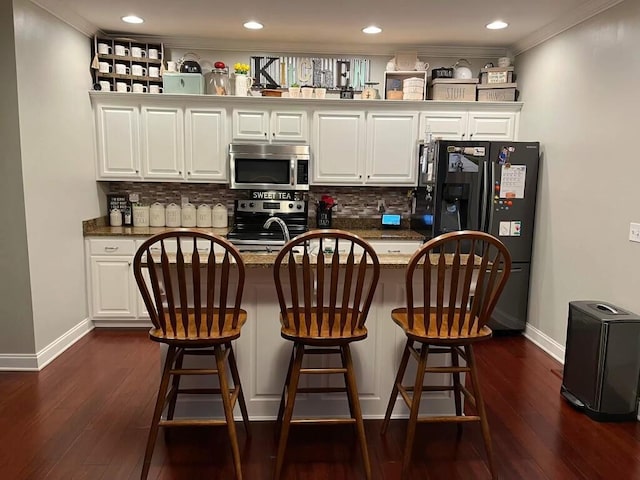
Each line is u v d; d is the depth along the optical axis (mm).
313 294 2545
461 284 2561
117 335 4031
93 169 4258
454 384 2539
